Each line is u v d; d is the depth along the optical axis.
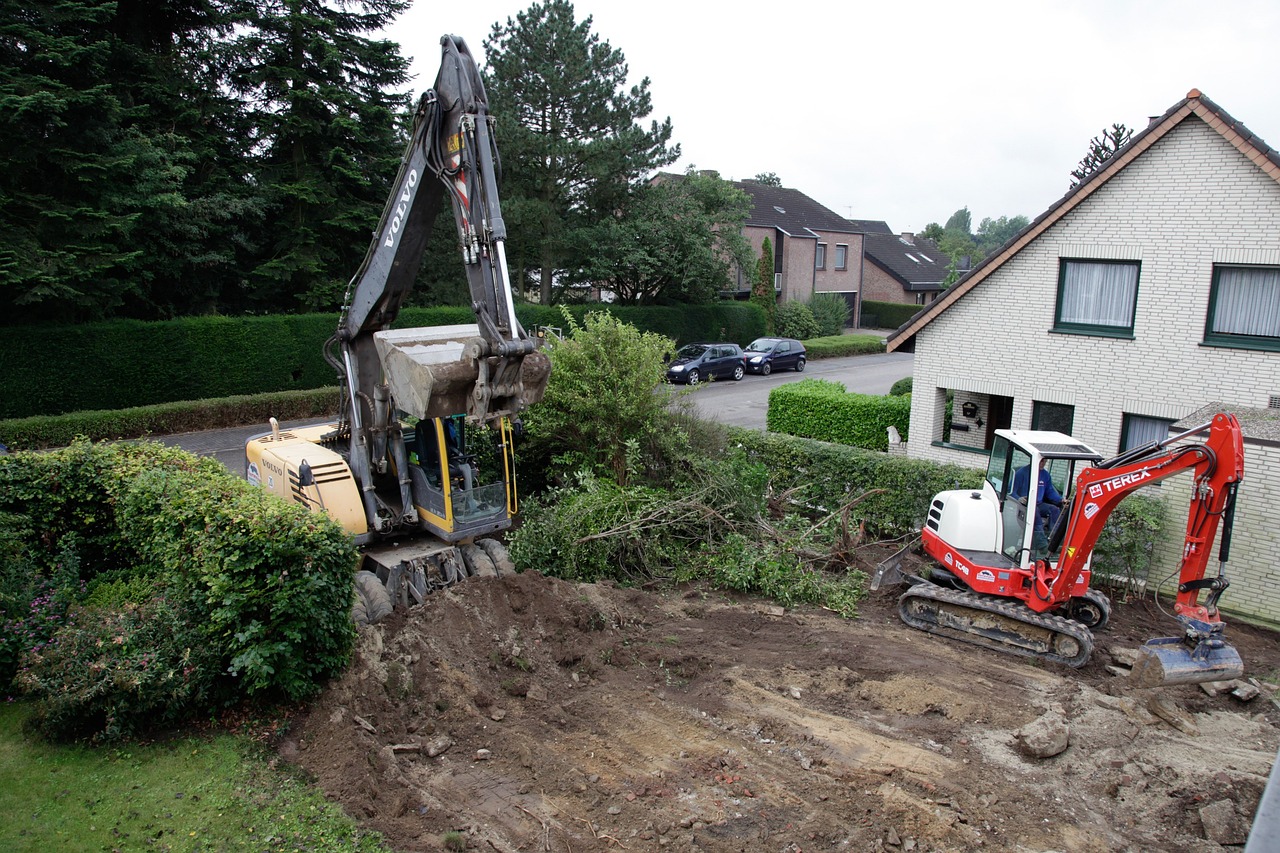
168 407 20.19
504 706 7.38
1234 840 5.75
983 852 5.61
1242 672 7.63
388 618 8.38
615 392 11.88
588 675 7.96
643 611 9.39
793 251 45.03
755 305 39.47
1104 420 13.34
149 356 21.20
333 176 25.33
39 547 9.52
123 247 20.64
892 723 7.27
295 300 26.39
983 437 15.66
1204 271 11.99
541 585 8.91
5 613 7.59
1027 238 13.57
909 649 8.87
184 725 6.95
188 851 5.43
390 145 26.48
